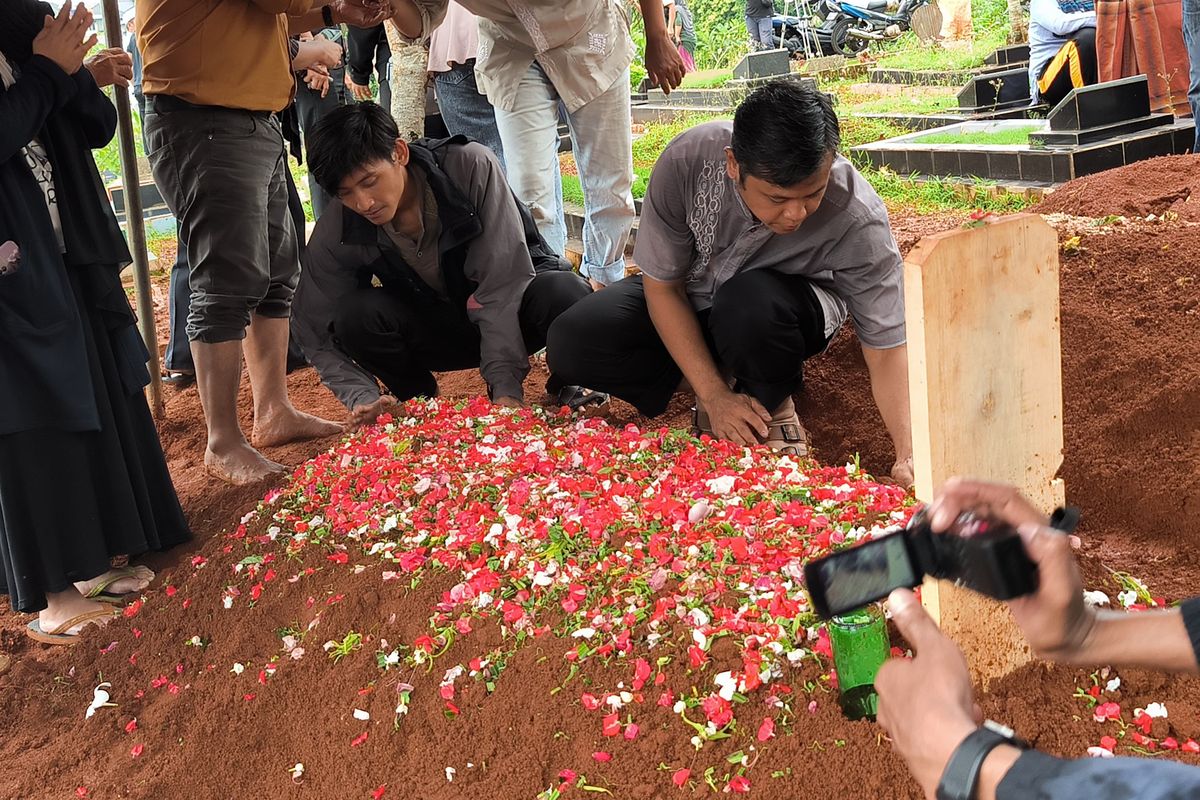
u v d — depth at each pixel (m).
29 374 3.54
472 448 4.04
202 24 3.95
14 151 3.39
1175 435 3.89
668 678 2.78
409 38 5.09
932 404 2.35
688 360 4.05
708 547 3.14
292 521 3.91
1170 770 1.17
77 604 3.85
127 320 3.88
